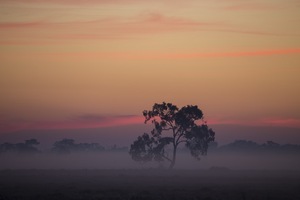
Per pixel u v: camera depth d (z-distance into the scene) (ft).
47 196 287.28
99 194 300.61
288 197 293.64
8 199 273.75
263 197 291.79
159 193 308.60
